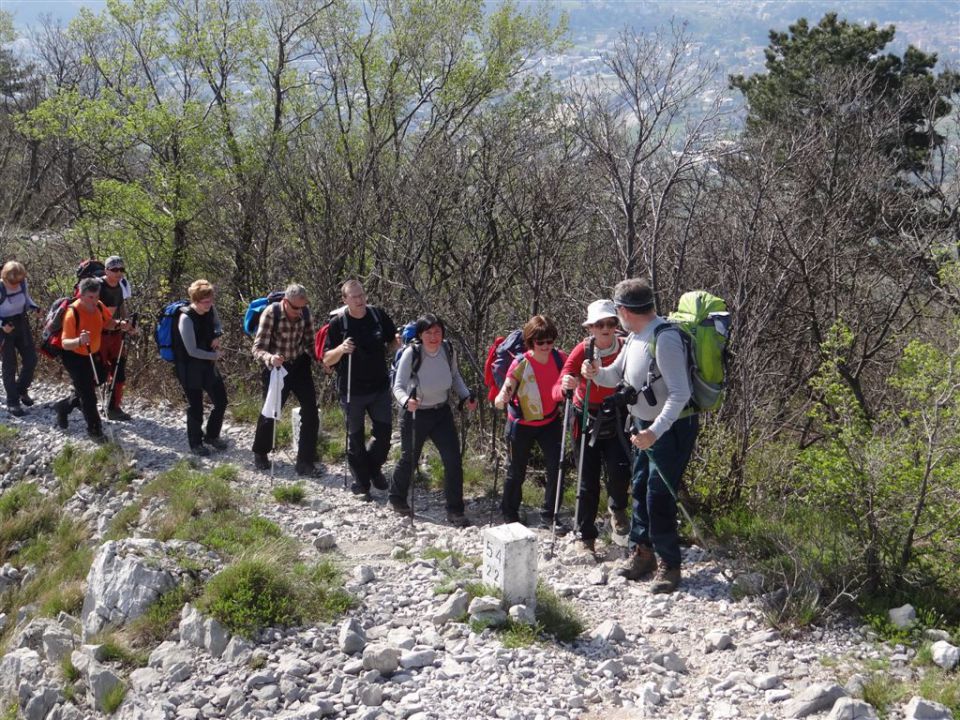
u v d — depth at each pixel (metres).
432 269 10.32
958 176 13.18
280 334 8.15
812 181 10.25
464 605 5.52
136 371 11.79
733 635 5.22
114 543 6.28
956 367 5.69
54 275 14.66
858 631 5.14
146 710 5.00
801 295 9.55
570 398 6.47
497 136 9.95
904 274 11.33
